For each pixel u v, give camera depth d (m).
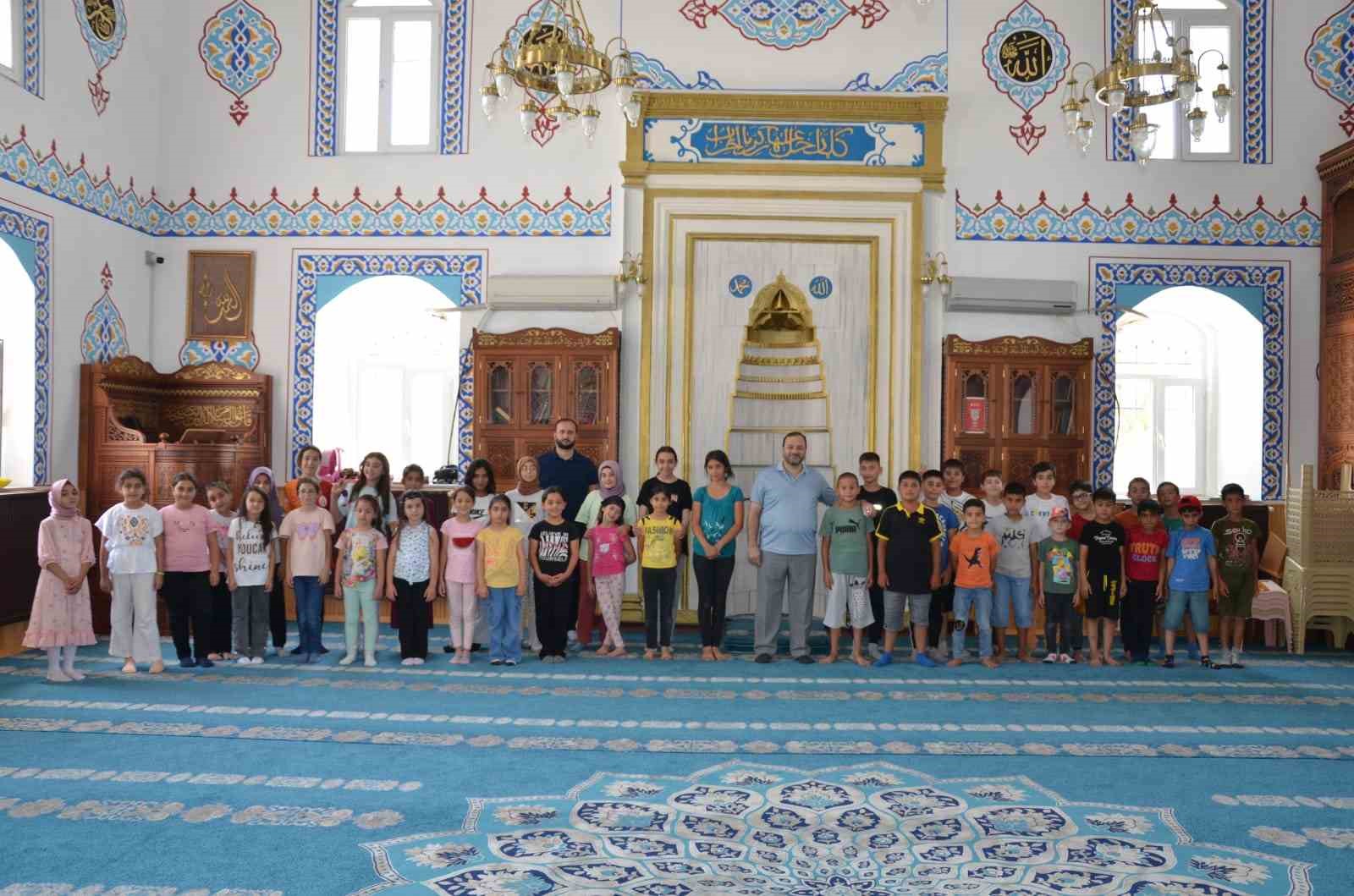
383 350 9.27
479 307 8.38
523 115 6.10
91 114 7.74
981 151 8.49
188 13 8.67
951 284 8.31
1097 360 8.41
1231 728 4.97
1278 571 7.49
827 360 8.45
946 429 8.21
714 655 6.68
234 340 8.59
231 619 6.61
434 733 4.73
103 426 7.64
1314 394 8.48
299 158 8.62
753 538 6.68
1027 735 4.79
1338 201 8.41
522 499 6.90
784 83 8.52
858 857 3.31
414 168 8.59
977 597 6.55
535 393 8.27
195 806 3.68
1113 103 6.22
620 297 8.41
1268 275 8.48
